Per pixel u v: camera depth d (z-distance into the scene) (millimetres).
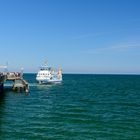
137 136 33594
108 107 60125
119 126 39188
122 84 166750
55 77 143375
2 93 81312
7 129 36281
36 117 45812
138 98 82000
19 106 59594
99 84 163875
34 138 32156
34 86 131875
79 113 50844
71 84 157875
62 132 35281
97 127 38406
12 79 88500
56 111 53344
